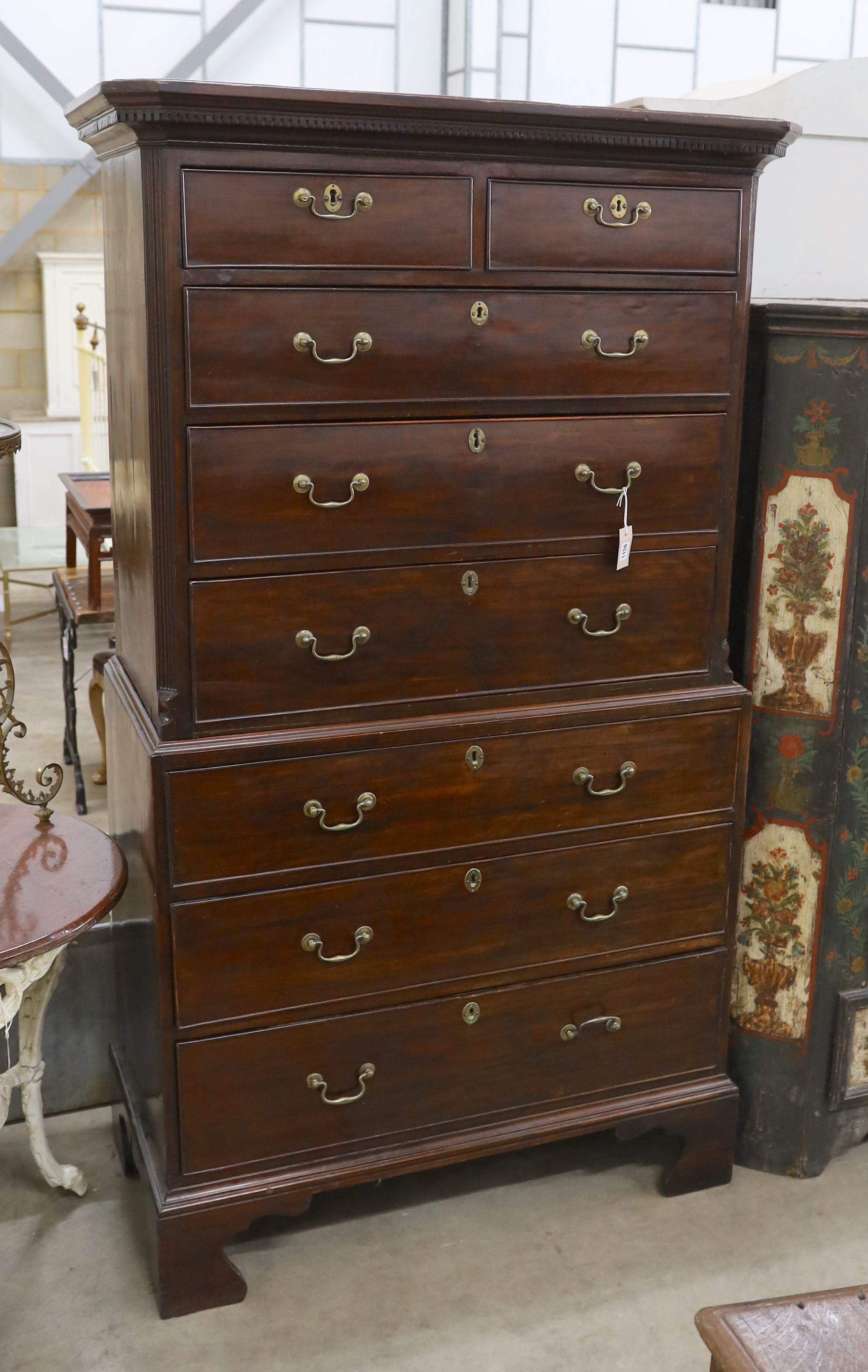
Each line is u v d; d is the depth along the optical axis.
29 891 1.91
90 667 4.01
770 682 2.19
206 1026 1.92
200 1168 1.97
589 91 6.47
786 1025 2.30
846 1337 1.23
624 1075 2.23
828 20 6.83
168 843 1.83
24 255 6.21
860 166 2.54
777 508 2.13
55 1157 2.38
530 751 2.01
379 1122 2.07
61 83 5.91
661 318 1.92
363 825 1.93
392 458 1.82
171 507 1.73
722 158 1.89
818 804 2.19
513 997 2.11
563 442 1.91
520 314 1.84
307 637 1.84
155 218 1.63
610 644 2.04
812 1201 2.30
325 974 1.97
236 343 1.70
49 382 6.38
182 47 6.09
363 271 1.74
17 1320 1.97
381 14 6.30
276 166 1.66
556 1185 2.33
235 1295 2.01
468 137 1.72
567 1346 1.93
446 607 1.91
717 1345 1.22
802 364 2.06
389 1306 2.01
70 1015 2.48
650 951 2.19
